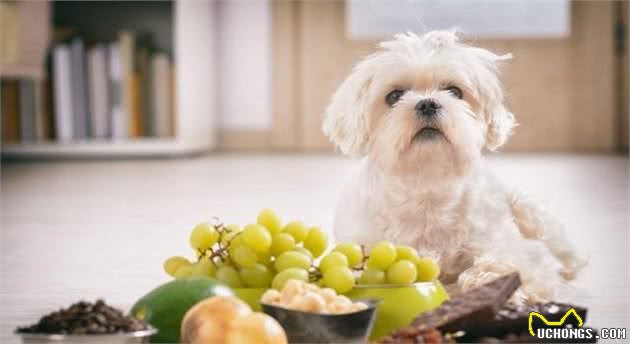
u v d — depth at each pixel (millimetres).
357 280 1602
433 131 1948
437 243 1999
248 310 1345
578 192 4082
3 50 5461
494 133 2156
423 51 2094
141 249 2680
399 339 1344
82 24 6465
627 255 2518
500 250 1977
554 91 7082
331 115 2234
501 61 2205
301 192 4176
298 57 7301
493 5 7125
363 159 2156
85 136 6242
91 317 1344
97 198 4039
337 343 1395
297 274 1577
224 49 7336
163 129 6324
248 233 1626
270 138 7359
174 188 4426
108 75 6227
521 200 2238
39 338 1318
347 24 7262
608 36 7035
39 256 2562
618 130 7094
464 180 1980
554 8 7082
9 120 6223
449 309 1435
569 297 1989
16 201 3949
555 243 2244
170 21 6430
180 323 1441
